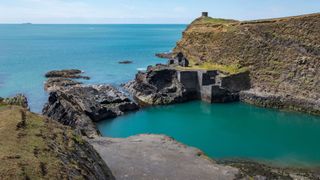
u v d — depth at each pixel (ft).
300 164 158.51
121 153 133.08
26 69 410.31
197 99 279.49
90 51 635.25
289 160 163.22
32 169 74.13
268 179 132.05
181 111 247.29
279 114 243.40
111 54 583.17
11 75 366.63
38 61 485.97
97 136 169.58
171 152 136.98
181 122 222.69
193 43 368.89
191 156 134.21
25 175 71.15
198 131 205.67
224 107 259.19
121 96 255.09
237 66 299.99
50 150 88.28
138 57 540.93
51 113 202.18
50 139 97.25
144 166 121.29
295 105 253.44
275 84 273.75
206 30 364.38
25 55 563.07
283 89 268.21
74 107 205.26
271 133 203.00
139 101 270.05
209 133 202.28
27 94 282.56
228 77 278.46
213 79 280.92
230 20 408.67
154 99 265.34
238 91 279.49
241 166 151.64
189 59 355.97
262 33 301.22
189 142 187.62
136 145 144.46
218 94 269.44
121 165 120.78
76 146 103.40
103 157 127.65
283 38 286.25
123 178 111.14
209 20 425.28
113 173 113.80
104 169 107.96
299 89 260.62
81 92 253.24
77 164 90.17
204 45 351.05
